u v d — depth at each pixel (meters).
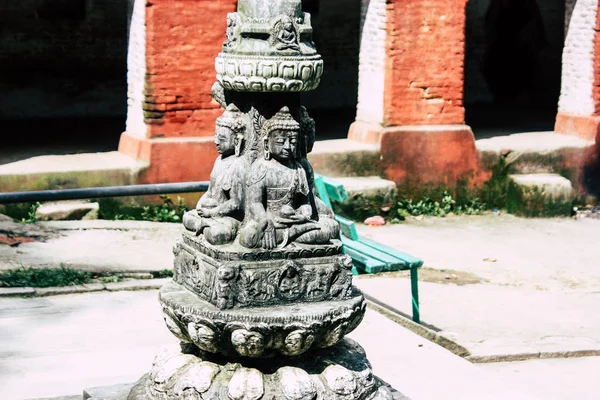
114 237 9.66
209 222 5.88
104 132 12.67
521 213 11.65
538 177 11.76
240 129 5.93
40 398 6.43
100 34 13.71
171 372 5.93
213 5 10.73
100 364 6.96
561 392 7.33
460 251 10.38
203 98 10.84
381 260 8.15
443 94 11.57
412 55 11.42
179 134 10.82
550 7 15.55
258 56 5.79
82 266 8.77
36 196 8.23
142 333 7.43
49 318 7.65
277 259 5.78
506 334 8.26
